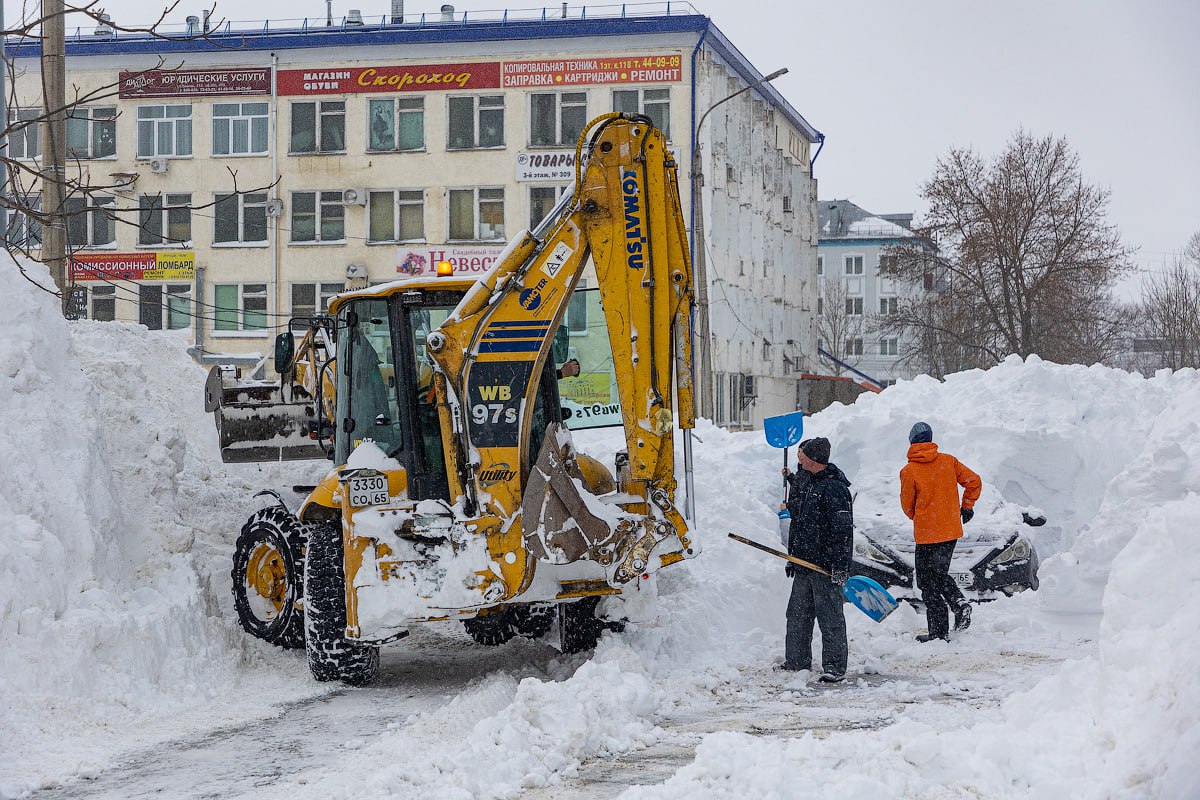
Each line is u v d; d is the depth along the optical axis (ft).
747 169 154.40
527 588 25.82
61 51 37.86
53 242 40.24
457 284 28.12
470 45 132.57
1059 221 157.38
